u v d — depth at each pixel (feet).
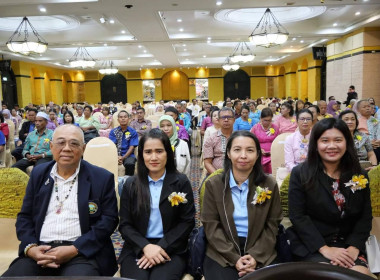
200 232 7.20
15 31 37.24
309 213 7.09
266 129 15.88
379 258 6.66
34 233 6.98
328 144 6.81
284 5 26.68
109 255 7.14
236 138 7.12
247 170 7.11
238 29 39.63
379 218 7.65
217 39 42.16
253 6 27.14
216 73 79.66
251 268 6.37
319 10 32.99
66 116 23.47
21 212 7.11
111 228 7.10
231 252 6.60
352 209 6.78
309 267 3.71
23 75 58.95
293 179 7.20
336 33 41.11
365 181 6.70
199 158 27.20
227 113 12.36
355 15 35.29
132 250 7.18
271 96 79.82
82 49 54.24
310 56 58.18
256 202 6.83
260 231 6.86
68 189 7.07
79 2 24.82
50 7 25.96
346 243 6.79
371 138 16.01
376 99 39.01
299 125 12.19
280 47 55.36
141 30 35.22
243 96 80.48
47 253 6.42
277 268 3.68
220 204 7.05
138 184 7.30
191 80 80.02
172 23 36.35
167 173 7.53
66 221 6.91
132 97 81.20
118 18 29.84
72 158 6.94
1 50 47.42
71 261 6.61
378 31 38.22
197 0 25.11
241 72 79.92
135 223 7.29
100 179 7.24
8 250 7.89
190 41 42.50
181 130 19.52
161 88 80.74
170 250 6.95
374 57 38.68
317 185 6.87
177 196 7.08
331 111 31.35
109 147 13.26
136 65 72.18
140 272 6.49
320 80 56.39
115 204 7.35
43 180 7.16
